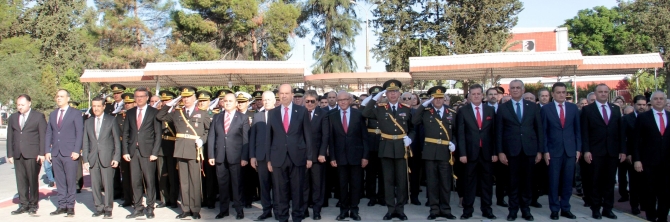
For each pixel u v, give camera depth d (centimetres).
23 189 827
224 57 3222
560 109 756
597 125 745
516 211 742
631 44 3222
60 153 797
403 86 2344
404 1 3438
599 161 744
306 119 731
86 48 3619
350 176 764
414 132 770
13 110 2872
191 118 773
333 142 770
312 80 1962
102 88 3019
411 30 3394
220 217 782
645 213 766
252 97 1012
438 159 741
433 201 754
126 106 896
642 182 763
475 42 3122
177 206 878
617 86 3050
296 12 3206
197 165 770
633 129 753
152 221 769
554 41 4225
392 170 754
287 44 3234
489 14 3144
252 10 2967
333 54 3866
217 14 3067
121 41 3478
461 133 751
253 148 752
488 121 751
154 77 1778
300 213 731
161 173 871
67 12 3672
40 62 3444
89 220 782
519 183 748
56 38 3609
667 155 708
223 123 779
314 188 769
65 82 3366
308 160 723
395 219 752
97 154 795
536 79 3428
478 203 887
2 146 2242
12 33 3562
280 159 718
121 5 3431
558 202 750
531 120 740
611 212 755
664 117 718
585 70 1736
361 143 766
